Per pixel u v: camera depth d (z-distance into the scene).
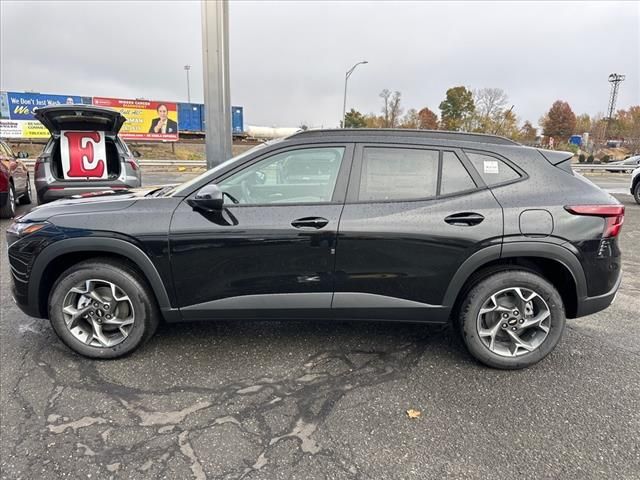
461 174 3.00
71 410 2.55
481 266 3.04
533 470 2.14
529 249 2.89
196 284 2.99
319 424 2.46
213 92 8.63
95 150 7.16
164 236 2.91
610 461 2.20
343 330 3.63
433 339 3.51
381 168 3.00
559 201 2.94
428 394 2.76
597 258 2.94
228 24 8.86
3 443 2.26
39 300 3.10
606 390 2.82
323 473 2.10
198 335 3.51
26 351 3.21
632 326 3.81
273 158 3.01
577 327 3.79
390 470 2.13
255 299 3.01
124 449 2.24
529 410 2.61
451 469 2.14
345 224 2.88
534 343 3.06
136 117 33.22
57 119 6.93
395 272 2.94
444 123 60.09
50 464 2.13
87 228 2.93
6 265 5.20
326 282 2.97
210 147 8.84
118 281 3.00
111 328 3.16
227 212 2.92
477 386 2.85
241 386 2.82
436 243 2.89
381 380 2.91
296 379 2.91
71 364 3.05
